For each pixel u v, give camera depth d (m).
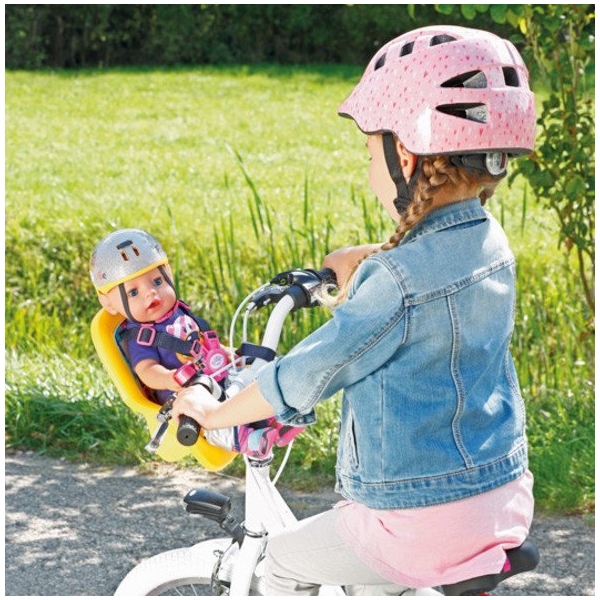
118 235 2.86
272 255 6.38
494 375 2.11
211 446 2.35
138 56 21.62
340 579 2.17
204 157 12.66
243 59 21.89
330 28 21.61
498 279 2.12
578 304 6.12
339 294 2.16
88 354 6.62
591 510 4.50
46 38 20.91
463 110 2.04
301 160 12.47
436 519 2.01
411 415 2.01
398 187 2.14
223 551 2.52
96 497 4.68
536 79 5.56
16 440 5.25
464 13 5.22
